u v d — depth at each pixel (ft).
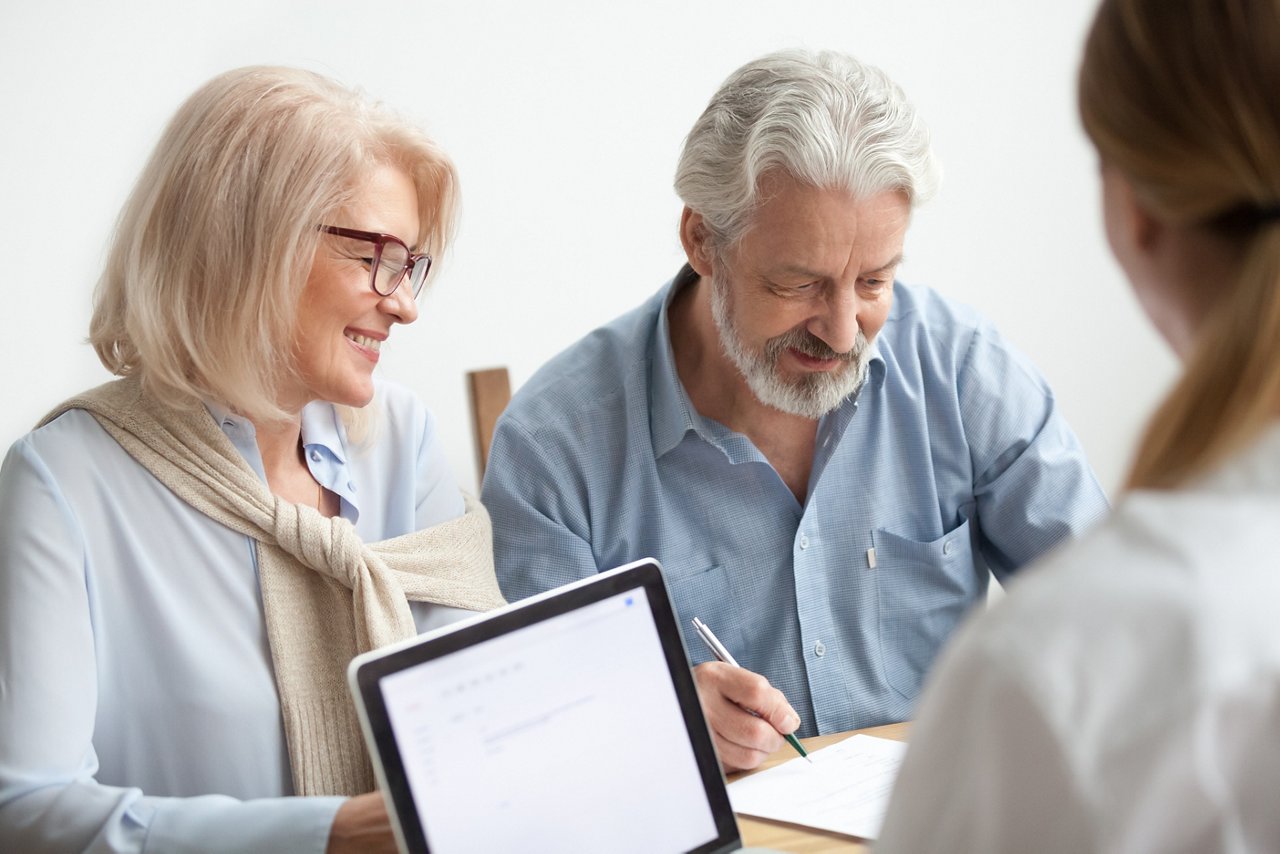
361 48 8.13
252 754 3.80
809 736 5.10
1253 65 1.67
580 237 8.64
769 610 5.14
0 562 3.59
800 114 4.36
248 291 3.62
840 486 5.13
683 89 8.73
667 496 5.13
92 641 3.63
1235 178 1.71
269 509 3.86
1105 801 1.54
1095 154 1.98
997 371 5.26
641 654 3.28
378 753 2.91
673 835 3.20
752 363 4.72
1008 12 9.32
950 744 1.70
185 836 3.27
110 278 3.83
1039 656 1.61
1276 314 1.65
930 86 9.26
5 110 7.59
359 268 3.74
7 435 7.73
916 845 1.75
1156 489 1.77
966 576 5.27
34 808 3.34
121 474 3.79
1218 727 1.52
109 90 7.75
